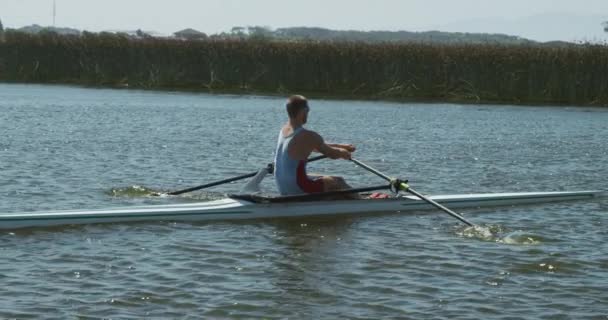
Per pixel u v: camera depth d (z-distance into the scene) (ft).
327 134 101.24
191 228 48.70
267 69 165.99
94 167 70.49
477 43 160.04
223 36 178.29
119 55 176.35
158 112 123.54
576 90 150.92
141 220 49.73
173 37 178.81
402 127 110.32
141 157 77.25
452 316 34.42
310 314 34.58
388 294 37.19
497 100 153.28
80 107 127.65
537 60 151.23
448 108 138.92
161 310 34.58
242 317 34.06
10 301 35.14
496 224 51.60
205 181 65.98
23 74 179.42
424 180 68.90
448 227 50.49
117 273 39.42
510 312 35.01
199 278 38.96
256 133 100.42
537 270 41.14
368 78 160.76
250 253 43.55
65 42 179.42
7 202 55.26
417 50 157.48
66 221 48.34
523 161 80.84
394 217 52.95
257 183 54.13
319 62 162.40
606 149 90.99
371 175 71.92
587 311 35.24
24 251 42.98
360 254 43.75
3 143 83.71
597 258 43.52
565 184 67.77
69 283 37.76
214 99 148.56
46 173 66.59
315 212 52.37
